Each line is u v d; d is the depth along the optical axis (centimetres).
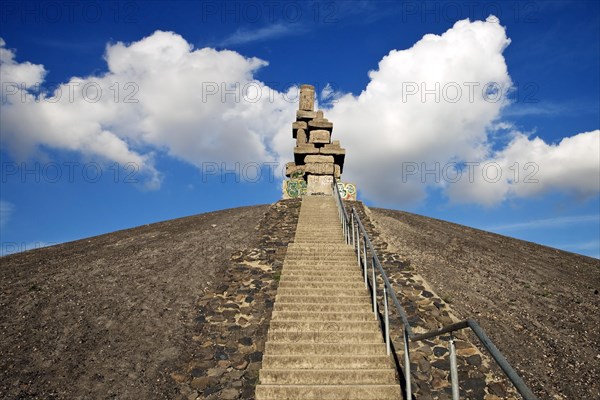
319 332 718
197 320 870
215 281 1077
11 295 974
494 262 1328
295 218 1712
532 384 672
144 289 1019
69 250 1427
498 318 904
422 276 1117
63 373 685
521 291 1080
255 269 1152
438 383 660
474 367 706
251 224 1664
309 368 654
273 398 594
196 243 1423
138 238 1563
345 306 811
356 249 1226
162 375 686
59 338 787
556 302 1021
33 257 1344
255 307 925
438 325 850
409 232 1631
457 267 1236
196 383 664
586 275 1287
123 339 789
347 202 2056
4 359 714
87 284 1048
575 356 767
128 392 644
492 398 632
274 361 659
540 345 801
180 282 1066
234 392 638
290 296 845
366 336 717
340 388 596
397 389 596
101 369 698
